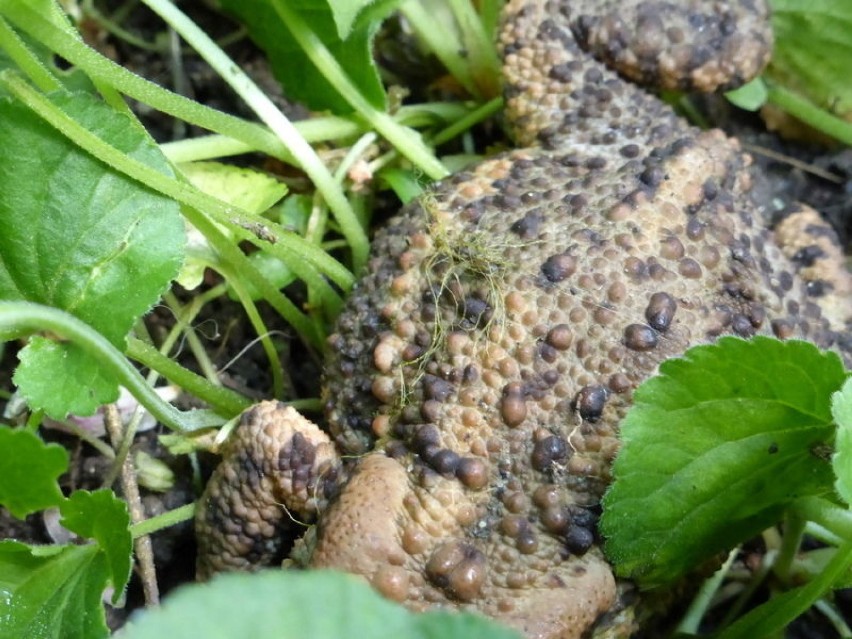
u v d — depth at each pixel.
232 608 0.10
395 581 0.16
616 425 0.17
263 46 0.23
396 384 0.18
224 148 0.22
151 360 0.20
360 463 0.18
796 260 0.21
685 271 0.18
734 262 0.19
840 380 0.16
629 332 0.17
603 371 0.17
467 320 0.18
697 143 0.20
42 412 0.19
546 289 0.18
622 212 0.18
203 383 0.20
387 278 0.19
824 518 0.17
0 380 0.22
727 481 0.17
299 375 0.23
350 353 0.19
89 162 0.18
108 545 0.16
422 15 0.24
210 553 0.19
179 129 0.25
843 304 0.20
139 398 0.19
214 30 0.27
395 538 0.16
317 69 0.22
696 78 0.22
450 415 0.17
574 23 0.22
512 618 0.16
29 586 0.17
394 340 0.18
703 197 0.19
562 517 0.17
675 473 0.17
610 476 0.17
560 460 0.17
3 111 0.18
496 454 0.17
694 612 0.20
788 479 0.17
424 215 0.19
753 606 0.21
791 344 0.16
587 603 0.17
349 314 0.19
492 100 0.24
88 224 0.18
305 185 0.24
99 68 0.20
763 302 0.19
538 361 0.17
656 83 0.22
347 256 0.24
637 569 0.17
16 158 0.18
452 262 0.18
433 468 0.17
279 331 0.22
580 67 0.21
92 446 0.21
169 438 0.20
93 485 0.21
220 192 0.22
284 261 0.21
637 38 0.21
